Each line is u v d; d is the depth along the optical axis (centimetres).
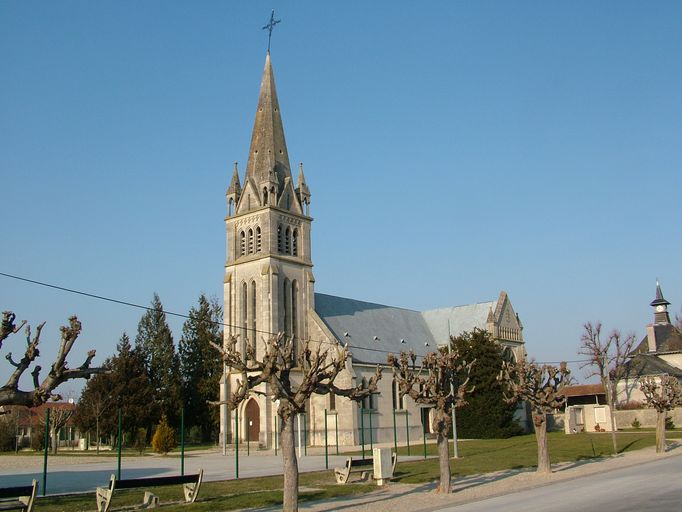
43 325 2758
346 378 8706
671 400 6256
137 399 10250
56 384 2692
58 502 3312
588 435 8800
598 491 3488
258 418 8538
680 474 4175
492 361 9512
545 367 4812
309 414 8962
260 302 8825
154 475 4938
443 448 3741
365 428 8819
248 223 9225
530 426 11025
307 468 5397
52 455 8331
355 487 3994
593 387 12850
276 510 3131
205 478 4628
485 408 9350
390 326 10862
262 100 9725
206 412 11825
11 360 2698
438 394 3841
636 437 8100
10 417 11694
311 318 9188
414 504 3247
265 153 9375
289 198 9412
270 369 3064
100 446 11438
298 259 9262
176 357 12262
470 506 3120
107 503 2997
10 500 2697
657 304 16450
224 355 3195
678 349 13188
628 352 11112
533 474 4541
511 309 11669
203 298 12594
